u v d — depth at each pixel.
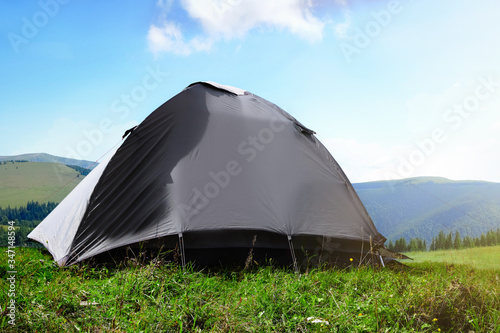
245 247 5.93
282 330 3.35
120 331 3.04
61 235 6.57
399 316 3.58
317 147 7.34
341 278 4.78
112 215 5.91
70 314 3.38
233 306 3.59
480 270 5.05
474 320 3.56
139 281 4.06
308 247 6.16
